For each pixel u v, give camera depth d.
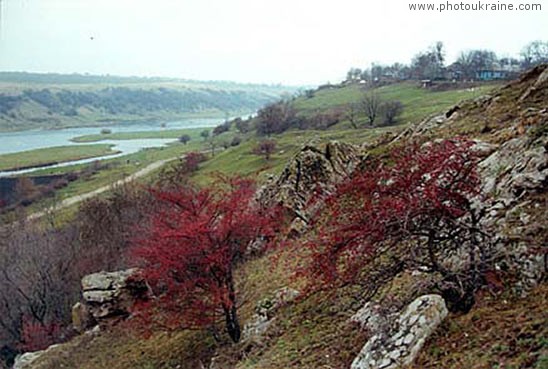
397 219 7.36
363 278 9.13
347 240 7.93
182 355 13.86
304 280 12.57
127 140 111.25
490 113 16.03
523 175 8.79
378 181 8.24
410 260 7.98
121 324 17.72
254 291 14.12
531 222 7.89
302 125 63.00
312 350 9.21
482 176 9.72
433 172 7.64
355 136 40.97
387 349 7.22
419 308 7.32
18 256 30.23
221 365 11.50
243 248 14.11
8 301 28.28
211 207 12.85
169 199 13.27
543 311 6.46
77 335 21.03
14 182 60.72
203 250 12.45
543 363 5.57
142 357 14.98
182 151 75.56
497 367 5.90
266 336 11.12
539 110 13.45
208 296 13.02
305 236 14.84
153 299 14.61
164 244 12.57
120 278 18.44
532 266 7.25
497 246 7.79
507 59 78.12
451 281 7.70
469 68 77.19
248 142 57.91
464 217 8.27
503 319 6.71
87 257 28.92
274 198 17.27
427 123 17.67
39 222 41.53
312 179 17.00
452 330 7.00
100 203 32.62
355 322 9.16
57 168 71.06
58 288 28.44
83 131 139.00
